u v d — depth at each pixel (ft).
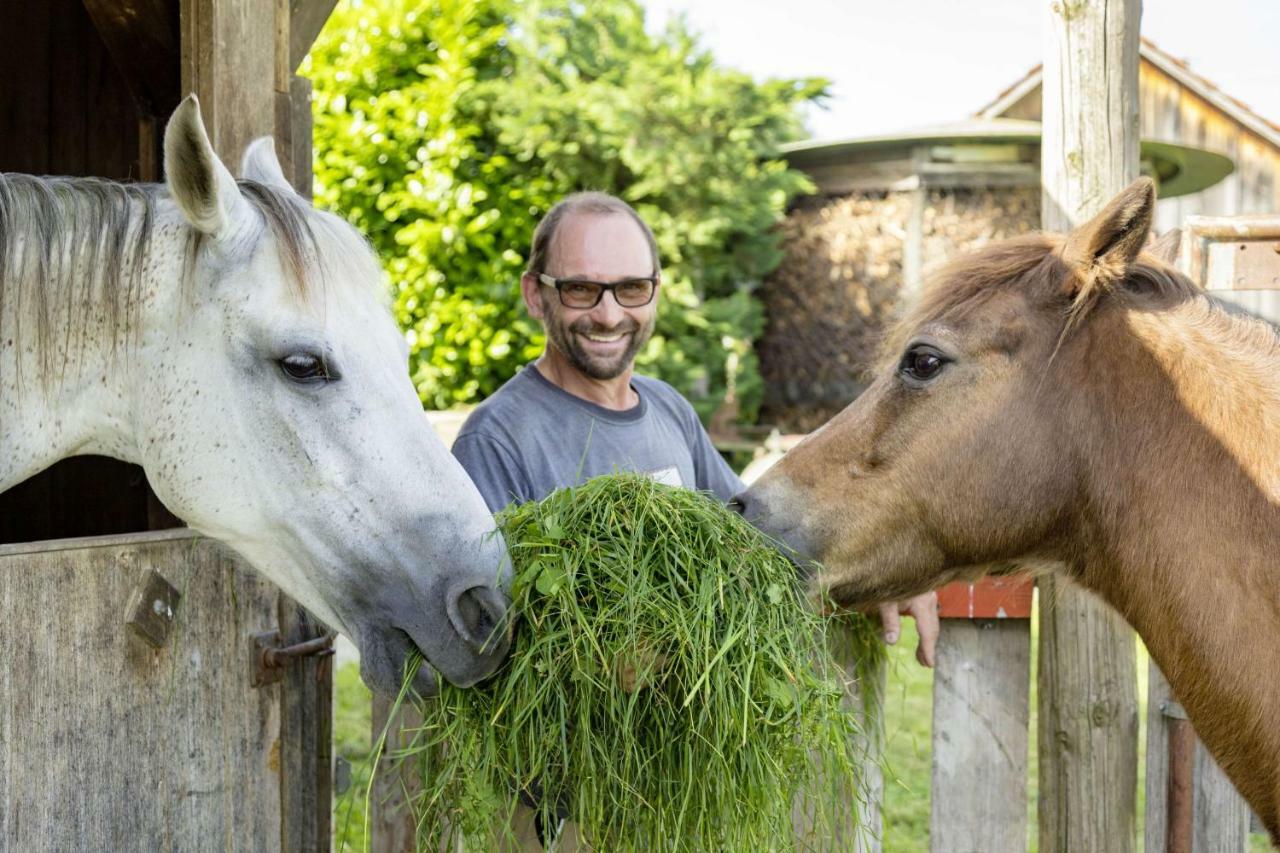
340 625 6.25
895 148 34.17
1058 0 8.63
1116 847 8.33
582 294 7.66
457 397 27.30
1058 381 6.49
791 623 6.15
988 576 7.70
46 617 6.37
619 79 31.55
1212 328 6.40
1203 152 30.83
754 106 33.12
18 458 6.23
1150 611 6.39
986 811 8.36
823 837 6.77
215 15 7.69
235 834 7.72
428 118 26.48
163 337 6.17
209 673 7.47
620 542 5.91
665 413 8.64
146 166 9.57
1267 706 5.99
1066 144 8.68
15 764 6.22
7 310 6.11
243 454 6.07
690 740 5.75
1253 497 6.07
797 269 36.09
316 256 6.05
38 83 10.63
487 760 5.79
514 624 5.97
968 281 6.77
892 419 6.78
